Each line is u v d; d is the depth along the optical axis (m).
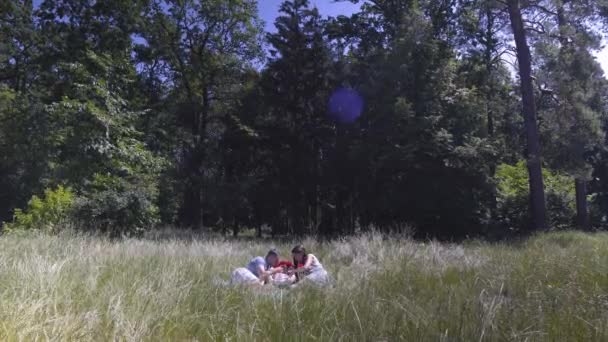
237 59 33.44
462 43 27.89
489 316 4.39
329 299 5.48
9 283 5.36
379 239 11.34
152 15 31.75
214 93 33.69
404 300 5.33
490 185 24.94
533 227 24.53
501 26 24.75
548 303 5.16
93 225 15.14
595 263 8.16
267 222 33.53
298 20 29.42
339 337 4.18
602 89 24.45
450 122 25.28
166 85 33.78
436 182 24.30
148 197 18.03
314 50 29.31
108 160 18.77
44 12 28.72
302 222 30.67
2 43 29.03
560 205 29.05
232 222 35.41
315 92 29.38
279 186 29.97
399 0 29.30
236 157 30.38
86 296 5.05
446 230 25.47
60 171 20.08
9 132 24.23
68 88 24.84
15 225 14.74
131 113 20.95
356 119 26.70
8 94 26.73
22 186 23.80
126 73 24.09
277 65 29.34
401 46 25.27
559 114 23.48
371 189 26.42
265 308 5.10
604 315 4.69
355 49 30.83
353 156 25.23
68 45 27.45
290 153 29.22
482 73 28.73
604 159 34.56
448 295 5.70
